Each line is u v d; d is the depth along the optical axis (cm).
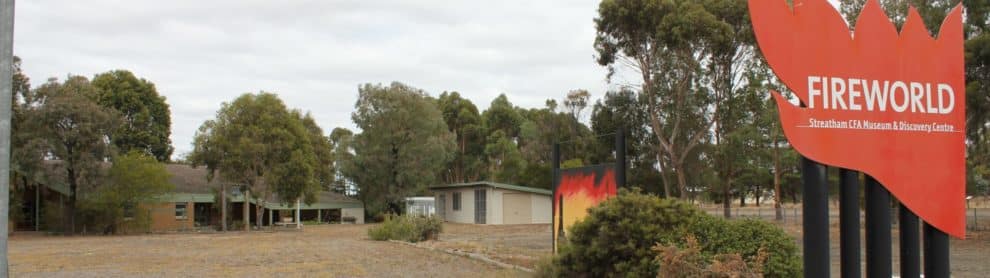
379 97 5803
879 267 683
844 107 668
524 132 7244
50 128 3694
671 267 900
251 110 4425
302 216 5691
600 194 1599
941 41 719
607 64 4438
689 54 4047
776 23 654
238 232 4009
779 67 650
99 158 3819
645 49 4262
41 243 2961
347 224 5325
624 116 4828
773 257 941
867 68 681
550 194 5278
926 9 2747
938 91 710
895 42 697
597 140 5000
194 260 1986
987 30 2597
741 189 5406
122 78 6212
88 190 3791
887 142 682
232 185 4400
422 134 5838
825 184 659
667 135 4622
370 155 5756
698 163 4700
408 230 2895
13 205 3772
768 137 4375
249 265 1816
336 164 6069
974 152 2998
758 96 4244
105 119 3822
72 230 3791
